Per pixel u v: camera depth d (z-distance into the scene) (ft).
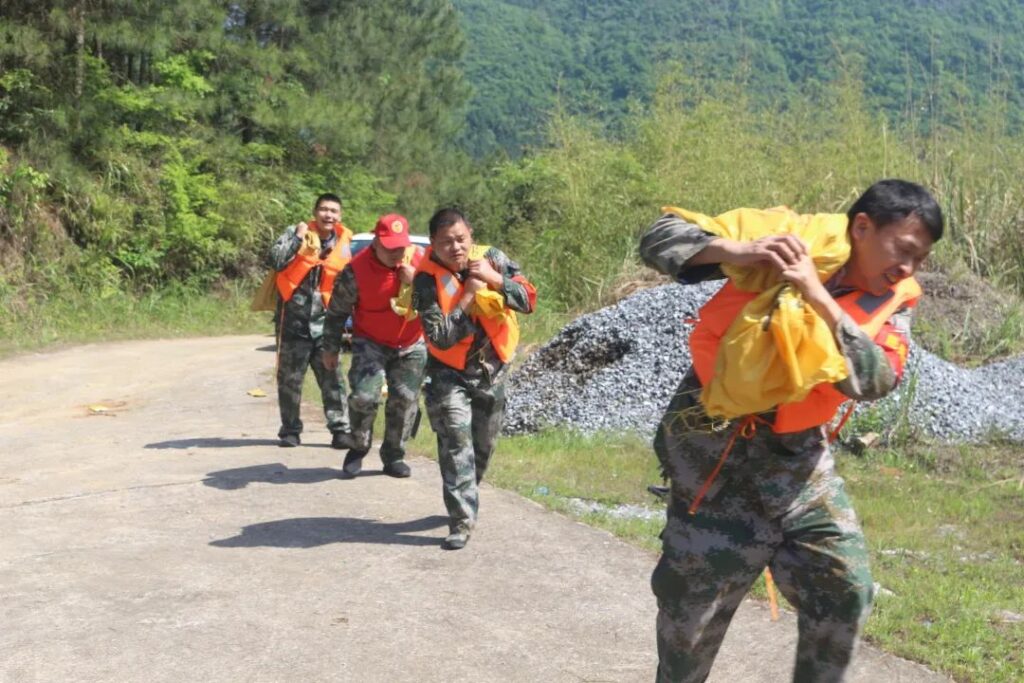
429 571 18.12
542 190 68.85
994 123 49.96
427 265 19.13
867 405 29.89
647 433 30.50
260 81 87.20
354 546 19.38
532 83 259.60
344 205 93.76
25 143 69.77
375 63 108.78
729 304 10.55
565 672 14.44
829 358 9.55
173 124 80.79
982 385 32.81
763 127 62.59
